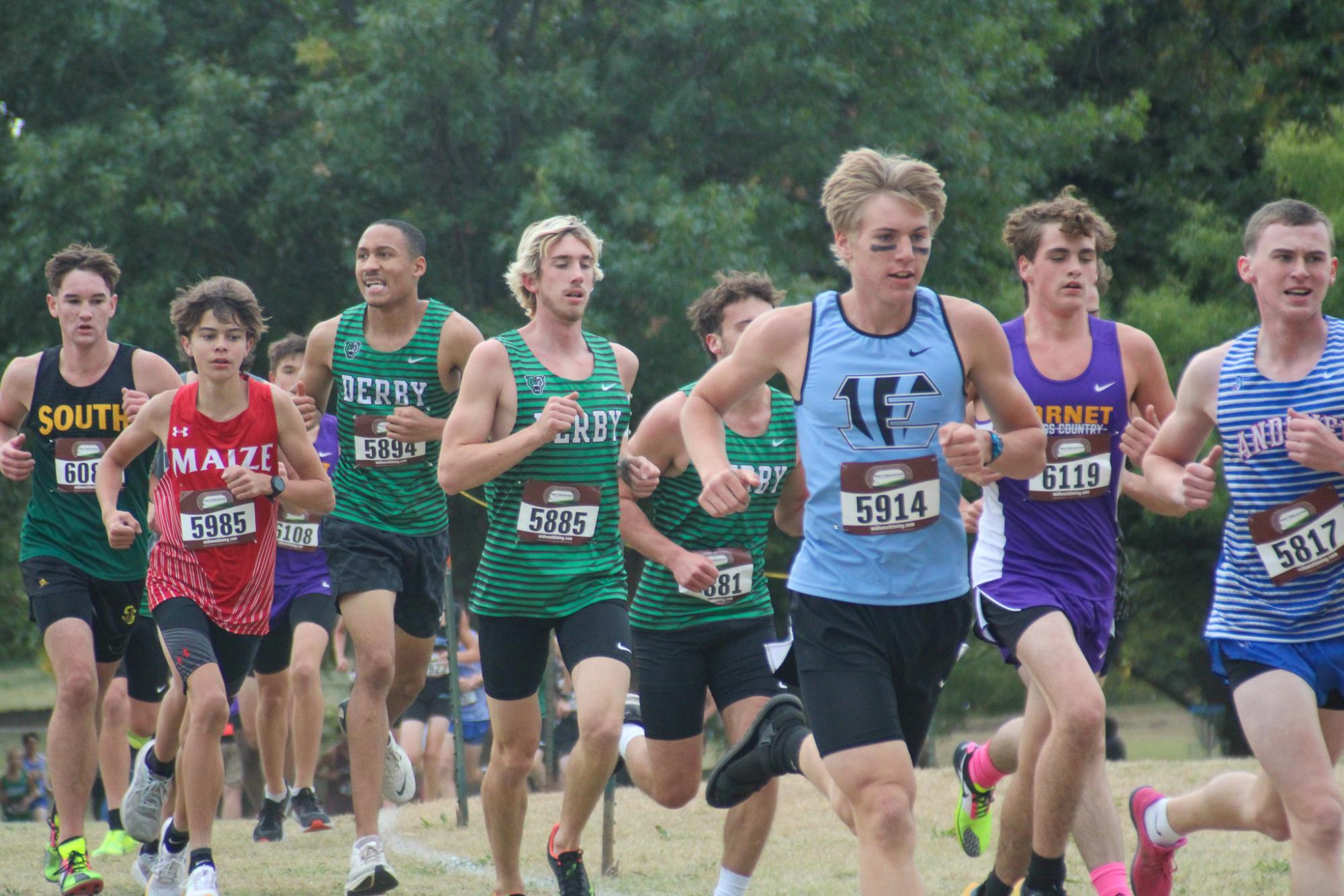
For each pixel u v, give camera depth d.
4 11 54.06
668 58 55.28
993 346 13.59
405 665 22.94
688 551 18.44
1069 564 16.28
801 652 13.60
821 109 54.91
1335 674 14.09
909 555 13.36
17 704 93.81
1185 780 28.08
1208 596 64.62
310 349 22.00
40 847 24.97
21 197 53.25
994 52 57.84
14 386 20.70
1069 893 18.72
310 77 54.09
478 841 25.14
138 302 51.66
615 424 18.17
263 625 19.42
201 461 18.97
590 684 17.33
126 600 21.02
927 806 26.81
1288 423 13.61
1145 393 17.14
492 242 52.78
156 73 55.88
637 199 50.22
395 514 21.31
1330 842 13.22
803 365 13.61
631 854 23.70
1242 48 69.25
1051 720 16.05
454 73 49.97
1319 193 53.19
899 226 12.90
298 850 24.52
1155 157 69.81
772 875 21.55
